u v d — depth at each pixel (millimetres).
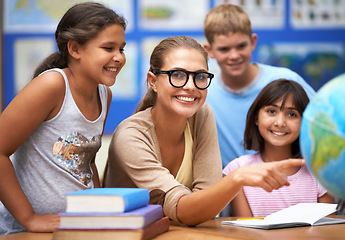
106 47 1363
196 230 1202
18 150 1426
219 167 1543
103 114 1540
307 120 877
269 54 3516
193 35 3555
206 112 1606
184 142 1584
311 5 3482
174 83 1363
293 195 1828
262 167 1093
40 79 1332
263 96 1832
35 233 1198
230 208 2027
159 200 1337
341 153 805
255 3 3477
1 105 3615
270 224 1229
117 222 983
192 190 1536
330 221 1357
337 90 839
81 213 992
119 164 1490
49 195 1376
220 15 2293
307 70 3539
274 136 1819
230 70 2299
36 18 3578
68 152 1395
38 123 1333
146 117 1521
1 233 1437
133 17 3539
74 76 1409
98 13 1362
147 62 3553
